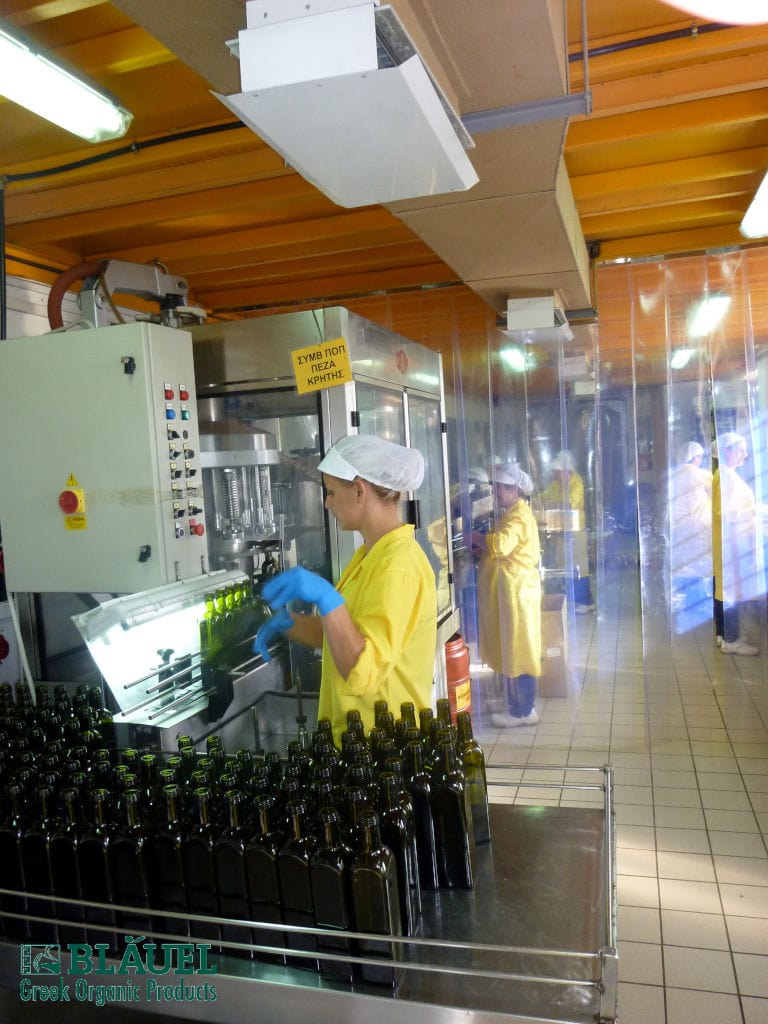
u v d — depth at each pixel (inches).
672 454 193.5
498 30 51.8
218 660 77.7
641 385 217.2
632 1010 79.4
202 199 122.5
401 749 58.1
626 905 98.1
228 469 103.7
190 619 78.0
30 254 130.3
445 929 46.7
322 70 40.4
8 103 89.7
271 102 43.0
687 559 199.5
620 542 234.5
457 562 199.6
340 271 178.9
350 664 59.9
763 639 199.0
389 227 136.6
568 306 163.0
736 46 83.8
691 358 183.5
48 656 104.5
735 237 159.6
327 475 70.9
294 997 42.3
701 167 121.0
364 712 67.6
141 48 81.0
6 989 52.2
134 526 84.0
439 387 146.2
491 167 75.8
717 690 179.6
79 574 87.2
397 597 63.0
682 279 171.0
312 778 52.1
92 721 69.7
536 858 54.7
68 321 137.1
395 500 72.3
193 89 92.3
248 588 88.4
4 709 71.1
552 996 40.4
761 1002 79.8
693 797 128.8
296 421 108.3
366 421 109.5
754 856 108.5
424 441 137.9
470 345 189.8
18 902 49.6
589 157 118.2
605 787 58.7
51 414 86.7
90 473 85.4
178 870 47.3
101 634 66.8
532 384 185.6
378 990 41.7
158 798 52.6
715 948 88.7
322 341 101.4
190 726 69.4
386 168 53.8
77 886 48.5
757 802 125.6
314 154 50.9
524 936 45.6
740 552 197.5
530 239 102.5
